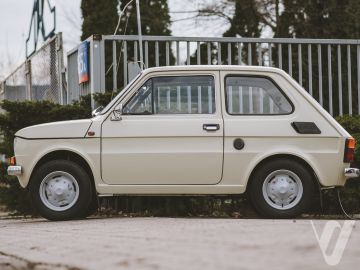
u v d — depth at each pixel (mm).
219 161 8156
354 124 10336
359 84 11961
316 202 9656
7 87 19516
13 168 8422
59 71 13211
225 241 4758
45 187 8375
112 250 4613
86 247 4930
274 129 8188
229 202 9805
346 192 9539
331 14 20297
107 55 15055
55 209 8328
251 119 8234
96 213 10117
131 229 6242
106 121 8336
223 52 16438
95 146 8320
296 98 8297
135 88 8406
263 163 8227
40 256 4711
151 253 4281
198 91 8367
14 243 5734
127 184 8281
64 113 10875
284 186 8102
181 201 9719
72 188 8352
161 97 8383
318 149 8180
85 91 11766
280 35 22281
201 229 5840
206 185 8188
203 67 8398
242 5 23078
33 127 8453
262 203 8109
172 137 8227
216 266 3604
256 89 8359
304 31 21031
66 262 4234
